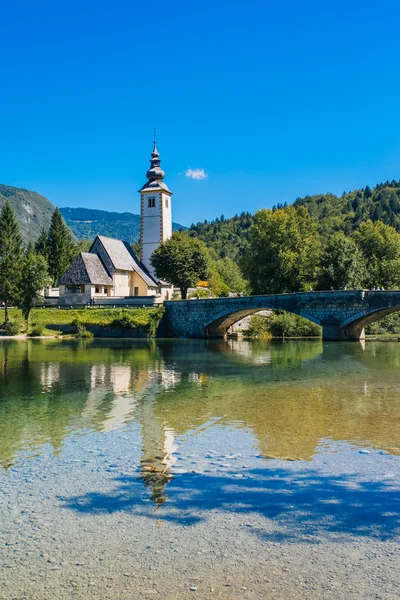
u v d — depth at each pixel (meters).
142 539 11.48
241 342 72.50
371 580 9.82
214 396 28.73
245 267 109.25
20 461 16.94
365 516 12.60
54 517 12.59
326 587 9.60
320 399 27.53
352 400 27.17
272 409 24.95
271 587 9.61
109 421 22.72
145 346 65.06
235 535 11.64
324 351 56.59
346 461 16.73
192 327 82.62
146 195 116.56
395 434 20.02
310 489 14.33
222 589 9.55
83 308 90.62
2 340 75.25
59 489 14.40
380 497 13.74
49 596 9.38
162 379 35.50
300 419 22.72
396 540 11.38
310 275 100.06
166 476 15.43
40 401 27.66
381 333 87.06
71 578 9.95
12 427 21.70
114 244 110.62
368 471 15.77
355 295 66.44
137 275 111.06
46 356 51.75
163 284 118.19
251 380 34.75
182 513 12.81
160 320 83.81
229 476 15.38
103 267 104.44
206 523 12.25
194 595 9.38
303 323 85.12
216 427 21.36
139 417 23.45
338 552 10.87
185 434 20.30
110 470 15.99
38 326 82.25
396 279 101.19
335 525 12.12
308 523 12.23
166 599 9.27
